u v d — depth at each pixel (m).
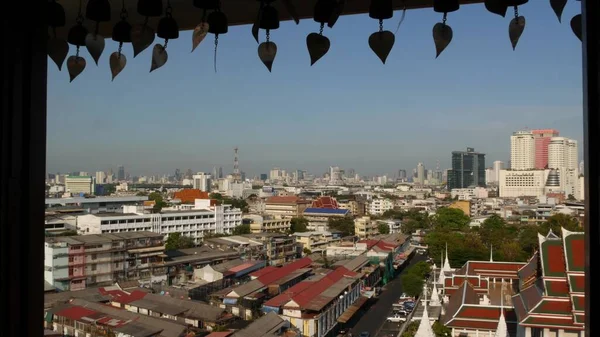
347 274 55.09
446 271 53.31
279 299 43.12
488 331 34.47
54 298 45.50
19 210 3.12
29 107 3.17
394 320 49.59
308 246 88.38
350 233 104.12
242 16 5.70
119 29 4.91
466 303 36.53
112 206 102.00
